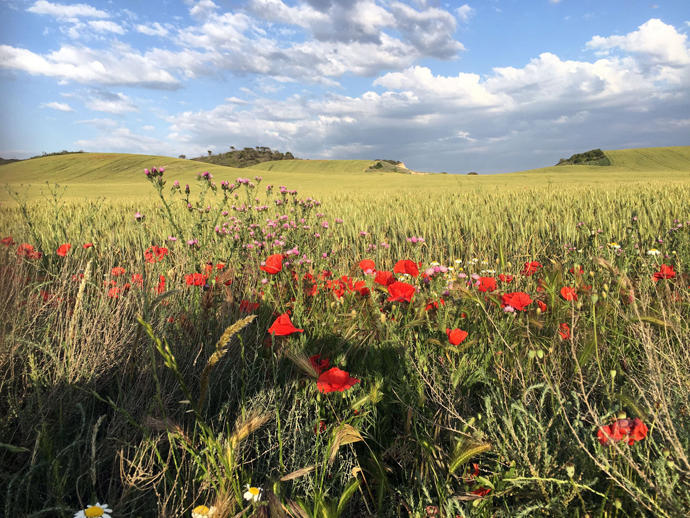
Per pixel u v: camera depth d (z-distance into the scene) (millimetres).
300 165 115312
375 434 1682
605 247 3465
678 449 1206
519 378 1815
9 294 1619
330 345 2035
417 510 1296
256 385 1865
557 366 1783
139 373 1801
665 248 3914
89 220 6000
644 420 1272
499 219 7594
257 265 2959
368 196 16688
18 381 1704
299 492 1413
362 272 2549
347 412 1605
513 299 2033
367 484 1467
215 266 2627
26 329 1771
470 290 2307
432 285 2383
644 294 2334
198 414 1235
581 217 6969
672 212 6770
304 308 2412
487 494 1297
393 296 2070
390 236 6727
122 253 3812
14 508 1150
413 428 1626
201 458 1394
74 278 2340
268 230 3434
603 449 1318
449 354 1967
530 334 2025
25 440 1413
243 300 2379
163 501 1309
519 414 1479
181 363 1896
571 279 2996
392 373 1839
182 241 2701
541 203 10109
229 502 1165
